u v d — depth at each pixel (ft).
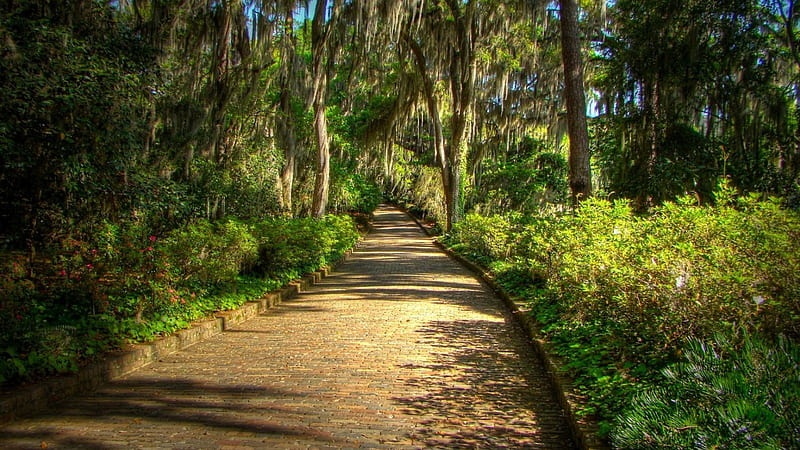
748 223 14.78
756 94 47.19
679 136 48.65
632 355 14.05
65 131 21.38
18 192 22.77
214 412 14.08
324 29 59.57
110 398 15.25
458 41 71.82
